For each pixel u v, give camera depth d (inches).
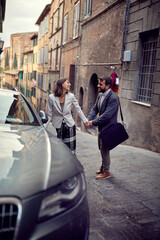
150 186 157.8
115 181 165.5
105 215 120.1
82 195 72.6
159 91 260.2
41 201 62.3
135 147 306.8
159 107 259.4
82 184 74.9
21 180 64.6
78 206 68.9
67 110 157.5
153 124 270.7
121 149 277.4
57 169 72.2
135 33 323.3
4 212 58.2
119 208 127.3
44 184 64.9
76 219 66.6
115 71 391.5
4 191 60.3
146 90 302.2
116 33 393.4
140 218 117.8
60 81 153.4
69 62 734.5
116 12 393.4
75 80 663.8
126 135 159.3
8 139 89.5
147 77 302.7
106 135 158.6
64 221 63.9
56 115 158.7
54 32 997.8
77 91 641.0
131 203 133.3
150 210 125.7
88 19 541.3
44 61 1249.4
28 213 59.6
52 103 156.0
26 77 1975.9
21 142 88.3
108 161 169.0
